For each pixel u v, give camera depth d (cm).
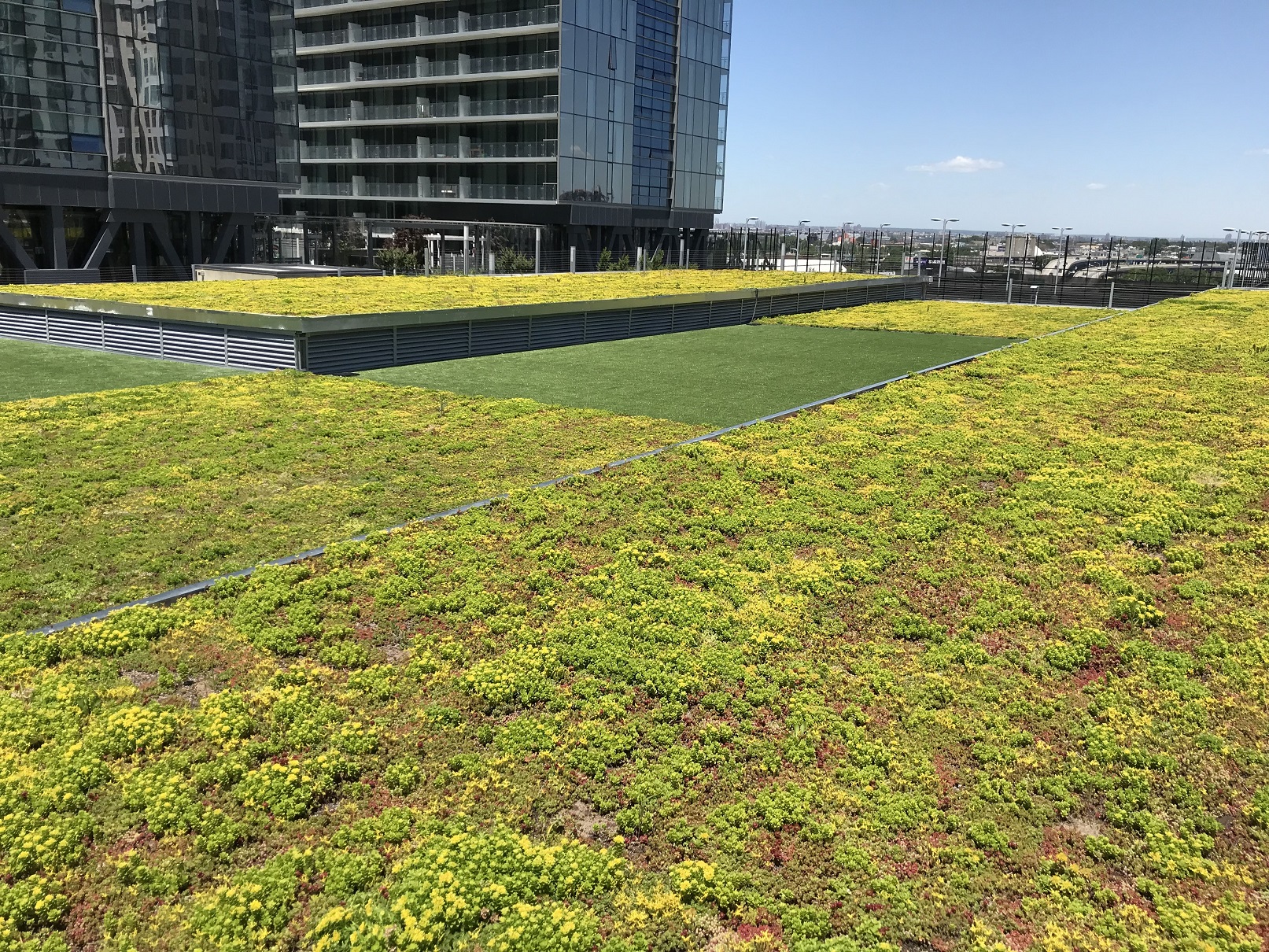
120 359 1944
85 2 3678
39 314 2147
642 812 529
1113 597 792
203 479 1097
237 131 4316
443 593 785
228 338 1858
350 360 1864
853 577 830
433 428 1370
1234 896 471
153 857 484
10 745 557
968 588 818
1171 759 573
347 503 1026
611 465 1159
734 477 1108
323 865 481
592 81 5325
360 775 557
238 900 452
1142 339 2294
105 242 3941
